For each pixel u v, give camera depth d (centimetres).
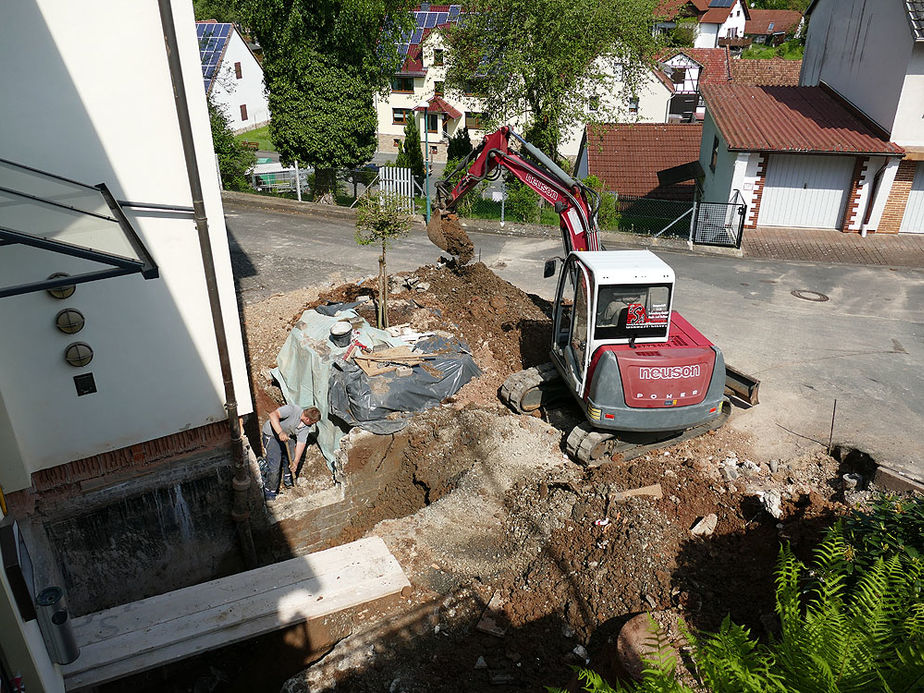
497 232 2125
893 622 442
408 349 1153
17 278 757
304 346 1141
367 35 2386
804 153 2000
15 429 814
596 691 411
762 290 1641
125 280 816
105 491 886
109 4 726
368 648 688
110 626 731
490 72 2497
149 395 884
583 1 2220
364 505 1032
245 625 732
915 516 594
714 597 707
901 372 1223
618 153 3019
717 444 1010
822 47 2580
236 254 1845
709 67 4738
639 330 923
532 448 979
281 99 2420
